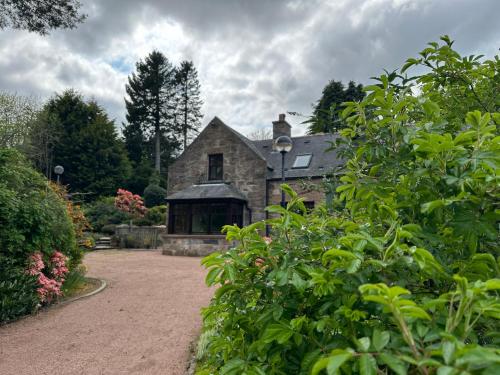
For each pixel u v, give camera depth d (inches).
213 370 73.2
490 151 48.5
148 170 1225.4
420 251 40.7
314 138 660.1
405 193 59.4
